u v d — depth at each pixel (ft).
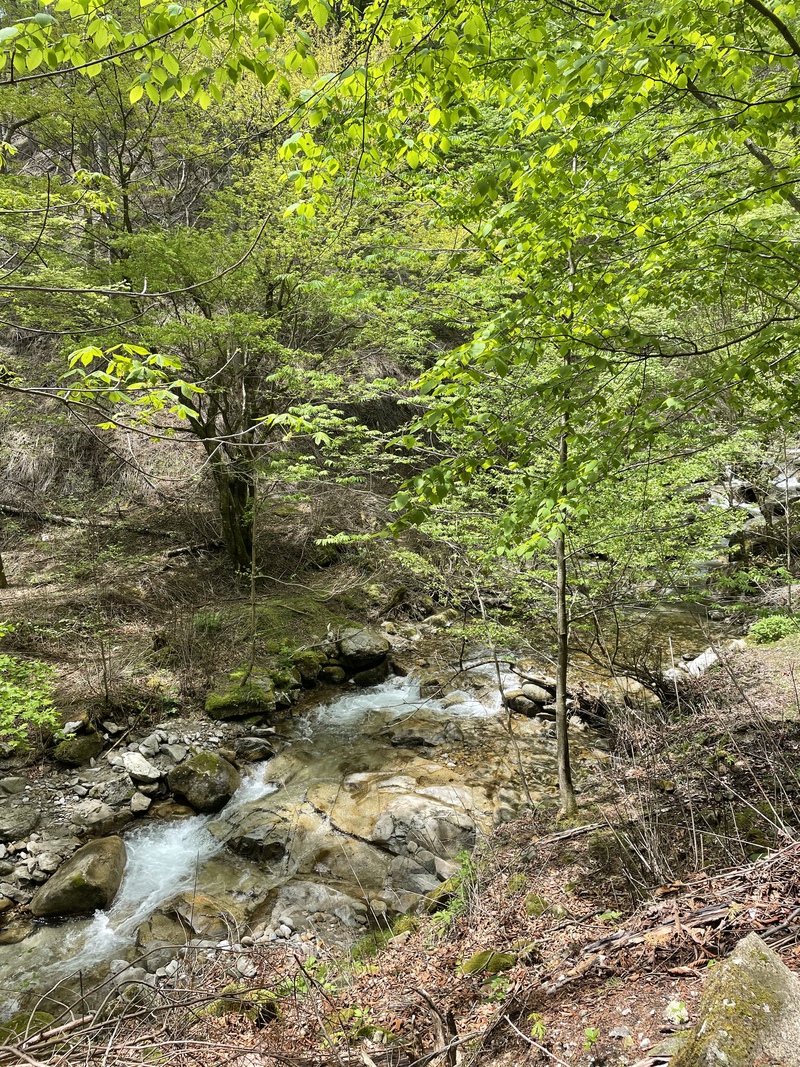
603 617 33.86
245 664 34.76
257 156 34.37
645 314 26.02
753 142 14.11
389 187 20.43
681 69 9.98
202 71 8.10
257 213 32.30
